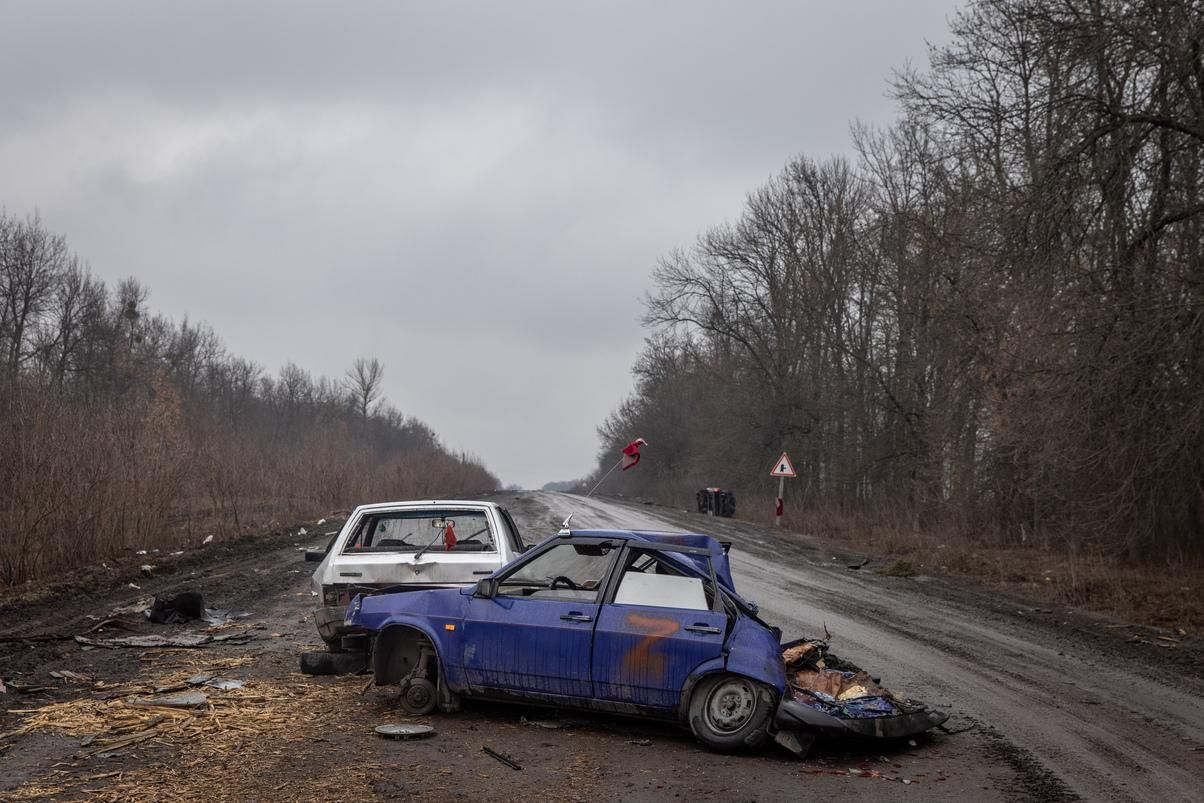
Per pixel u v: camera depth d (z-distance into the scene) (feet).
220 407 240.53
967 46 81.66
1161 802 21.30
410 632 28.66
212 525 84.07
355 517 36.37
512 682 26.55
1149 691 32.96
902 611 51.39
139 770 21.57
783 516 132.36
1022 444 62.39
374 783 21.01
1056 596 56.80
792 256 169.58
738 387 179.22
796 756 24.39
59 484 59.06
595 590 26.76
